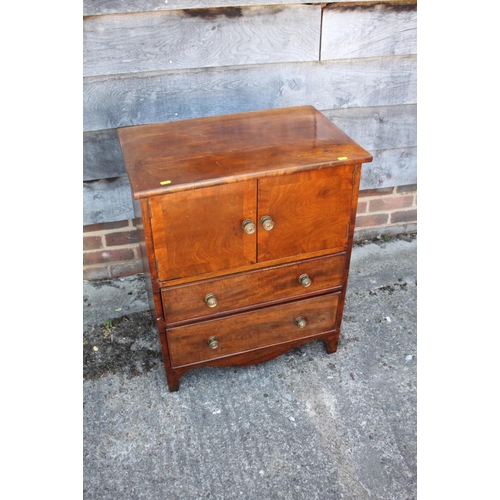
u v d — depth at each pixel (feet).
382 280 8.59
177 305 5.91
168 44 6.69
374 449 6.06
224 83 7.19
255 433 6.25
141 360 7.24
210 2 6.49
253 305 6.29
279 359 7.24
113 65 6.68
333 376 6.97
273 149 5.69
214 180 5.08
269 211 5.55
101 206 7.85
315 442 6.14
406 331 7.64
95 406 6.61
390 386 6.81
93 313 8.00
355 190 5.78
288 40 7.04
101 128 7.10
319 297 6.56
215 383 6.89
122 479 5.80
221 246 5.61
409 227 9.62
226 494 5.64
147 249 5.35
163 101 7.12
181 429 6.32
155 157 5.59
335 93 7.70
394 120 8.21
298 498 5.59
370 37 7.30
